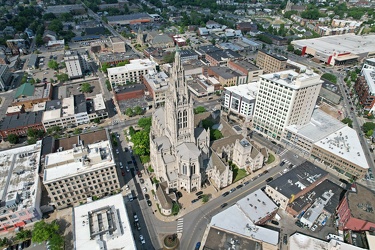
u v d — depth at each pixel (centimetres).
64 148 17850
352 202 13238
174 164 15288
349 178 16925
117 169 17450
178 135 14912
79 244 10912
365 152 19212
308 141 18338
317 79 18525
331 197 14838
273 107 19638
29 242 12988
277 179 15275
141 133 18338
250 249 11912
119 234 11306
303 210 14262
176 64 12950
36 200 13838
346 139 18638
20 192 14125
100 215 12056
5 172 15550
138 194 15575
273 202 14212
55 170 14425
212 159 16262
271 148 19662
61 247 12425
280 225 13788
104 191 15575
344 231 13125
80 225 11669
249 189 15938
